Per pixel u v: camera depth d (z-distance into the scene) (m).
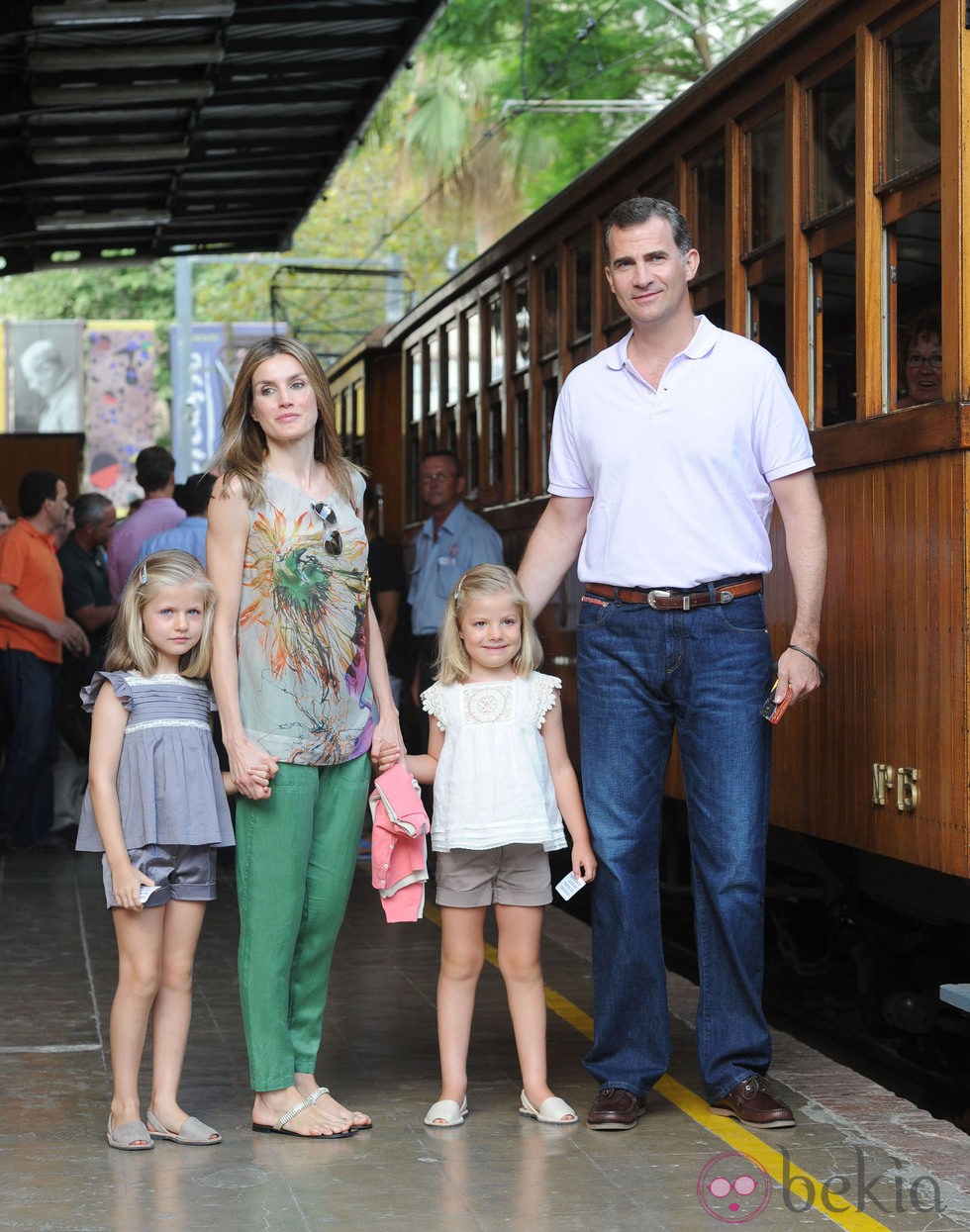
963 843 4.52
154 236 15.03
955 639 4.55
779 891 6.98
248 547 4.27
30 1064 4.96
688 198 6.75
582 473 4.63
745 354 4.39
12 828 9.36
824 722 5.39
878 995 6.21
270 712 4.24
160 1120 4.23
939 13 4.66
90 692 4.27
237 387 4.32
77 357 39.34
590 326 8.05
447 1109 4.35
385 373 14.75
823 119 5.46
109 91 10.02
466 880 4.40
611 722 4.48
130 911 4.16
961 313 4.54
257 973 4.27
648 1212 3.69
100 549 11.26
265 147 12.16
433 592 9.02
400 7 9.33
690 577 4.38
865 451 5.05
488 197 22.52
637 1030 4.43
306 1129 4.25
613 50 19.94
